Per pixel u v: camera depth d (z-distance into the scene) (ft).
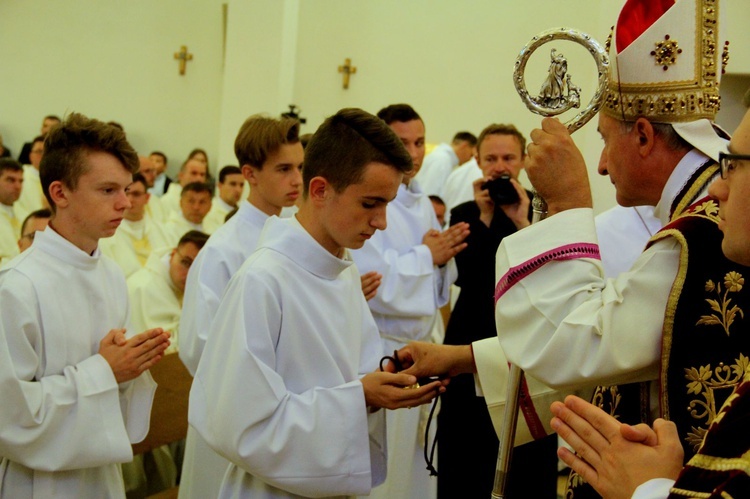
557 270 5.39
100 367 7.42
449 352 6.92
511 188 11.44
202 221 25.55
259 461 5.99
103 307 7.88
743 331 4.71
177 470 13.38
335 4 32.71
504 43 29.73
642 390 5.41
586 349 5.02
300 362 6.41
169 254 16.96
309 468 6.06
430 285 11.07
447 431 11.27
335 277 6.78
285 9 28.63
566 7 28.35
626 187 5.71
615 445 4.19
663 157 5.49
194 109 40.81
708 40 5.33
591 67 25.35
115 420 7.42
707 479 3.53
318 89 33.24
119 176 7.56
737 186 4.00
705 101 5.32
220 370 6.23
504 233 11.56
